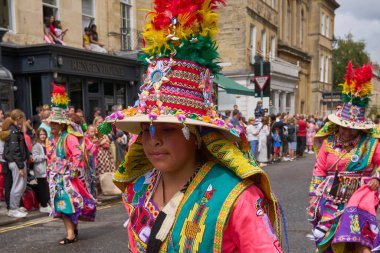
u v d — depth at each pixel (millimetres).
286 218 5875
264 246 1281
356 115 3373
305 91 33656
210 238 1328
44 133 6715
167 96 1405
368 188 3258
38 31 11508
